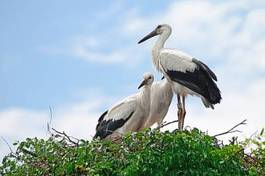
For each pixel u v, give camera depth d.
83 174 14.26
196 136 14.20
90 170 13.98
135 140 14.40
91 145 14.52
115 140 15.05
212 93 20.20
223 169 14.09
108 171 14.03
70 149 14.70
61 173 14.34
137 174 13.83
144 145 14.15
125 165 14.05
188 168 13.97
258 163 14.52
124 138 14.58
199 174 13.92
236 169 14.14
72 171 14.26
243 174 14.23
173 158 13.91
